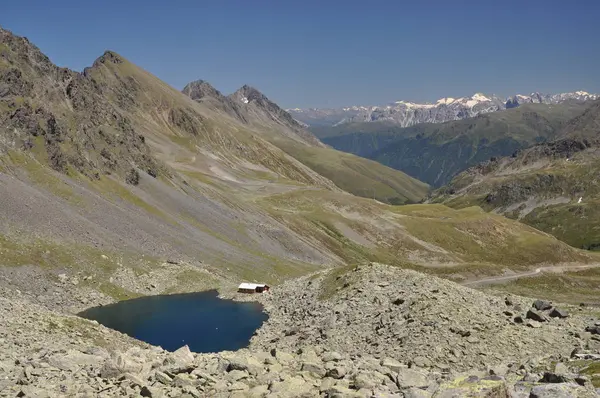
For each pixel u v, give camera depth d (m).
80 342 44.03
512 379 27.44
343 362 30.77
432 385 24.00
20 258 88.00
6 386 26.59
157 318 82.69
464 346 44.16
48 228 101.38
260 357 31.34
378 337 50.44
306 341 56.69
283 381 25.95
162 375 27.30
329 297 69.00
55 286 86.69
